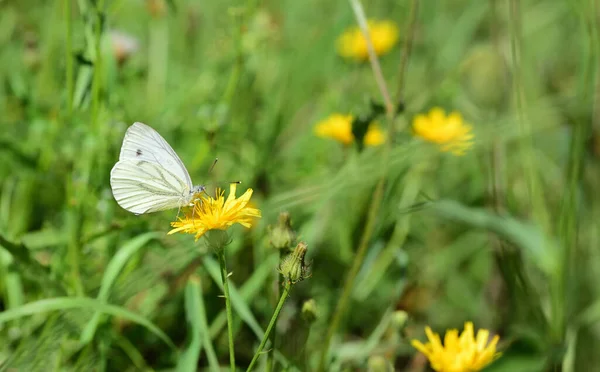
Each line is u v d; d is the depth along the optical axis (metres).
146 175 0.63
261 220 0.70
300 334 0.66
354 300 0.71
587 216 0.75
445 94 0.79
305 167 0.77
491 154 0.71
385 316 0.68
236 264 0.71
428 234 0.77
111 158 0.70
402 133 0.75
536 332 0.67
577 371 0.70
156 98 0.79
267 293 0.69
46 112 0.74
